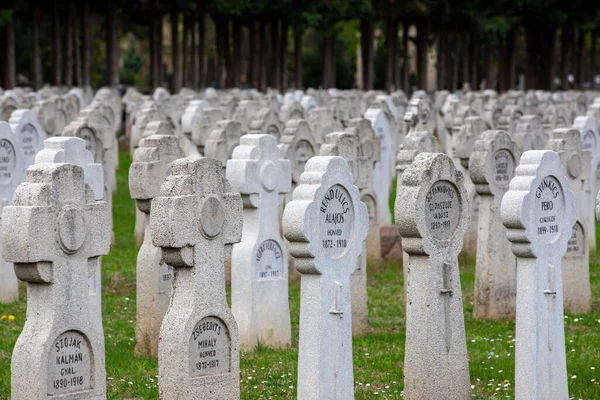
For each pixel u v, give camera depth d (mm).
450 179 13789
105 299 20609
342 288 13234
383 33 89062
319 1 69938
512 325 18625
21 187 11844
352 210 13406
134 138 31688
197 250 12508
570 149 19672
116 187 33281
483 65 95188
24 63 84062
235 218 12852
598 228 28531
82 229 12039
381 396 14711
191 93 52719
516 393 13797
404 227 13547
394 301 21047
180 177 12438
